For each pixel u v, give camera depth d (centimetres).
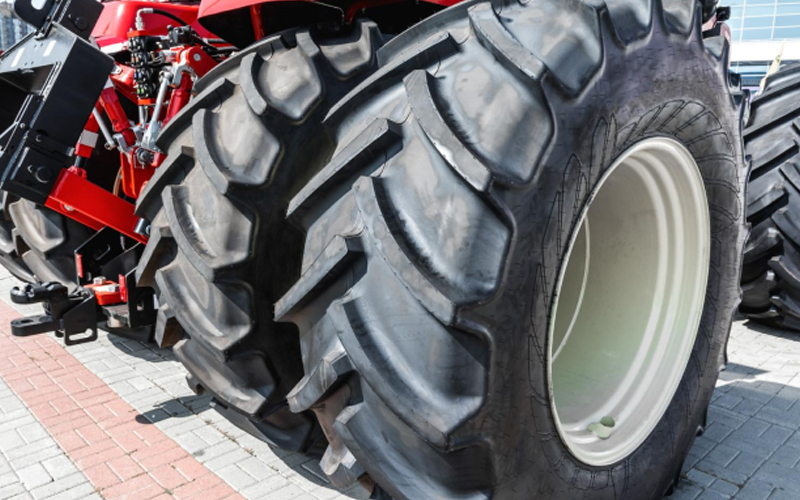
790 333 417
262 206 178
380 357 145
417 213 145
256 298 184
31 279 400
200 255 177
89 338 317
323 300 157
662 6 173
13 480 258
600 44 156
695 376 234
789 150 367
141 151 269
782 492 246
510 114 146
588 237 246
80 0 253
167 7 342
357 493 247
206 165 179
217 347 183
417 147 150
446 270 139
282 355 194
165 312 200
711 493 245
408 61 164
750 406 315
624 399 223
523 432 160
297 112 178
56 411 315
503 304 144
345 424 154
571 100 151
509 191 142
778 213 361
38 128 234
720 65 202
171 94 278
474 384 144
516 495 166
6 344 402
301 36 190
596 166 161
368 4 205
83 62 239
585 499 191
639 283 235
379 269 146
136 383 346
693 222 220
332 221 157
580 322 247
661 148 191
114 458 273
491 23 156
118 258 333
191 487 253
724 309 239
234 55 201
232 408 204
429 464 153
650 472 218
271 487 252
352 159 154
